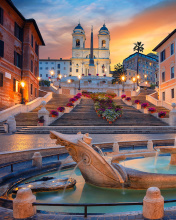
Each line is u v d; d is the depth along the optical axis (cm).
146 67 11538
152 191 343
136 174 554
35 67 3800
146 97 4022
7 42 2702
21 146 1173
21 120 2269
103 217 351
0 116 2189
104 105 2991
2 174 660
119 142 1188
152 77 11950
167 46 3816
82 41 10688
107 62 10394
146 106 2906
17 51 3031
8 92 2700
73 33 10638
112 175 539
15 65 2956
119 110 2569
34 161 766
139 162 871
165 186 553
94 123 2309
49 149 978
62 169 792
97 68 10369
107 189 562
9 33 2741
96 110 2803
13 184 599
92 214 391
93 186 586
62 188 554
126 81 7056
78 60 10469
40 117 2148
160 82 4141
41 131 1877
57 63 11231
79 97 3559
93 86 5706
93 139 1498
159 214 337
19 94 3055
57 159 919
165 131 1997
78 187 579
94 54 10612
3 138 1521
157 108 3247
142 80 11056
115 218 345
